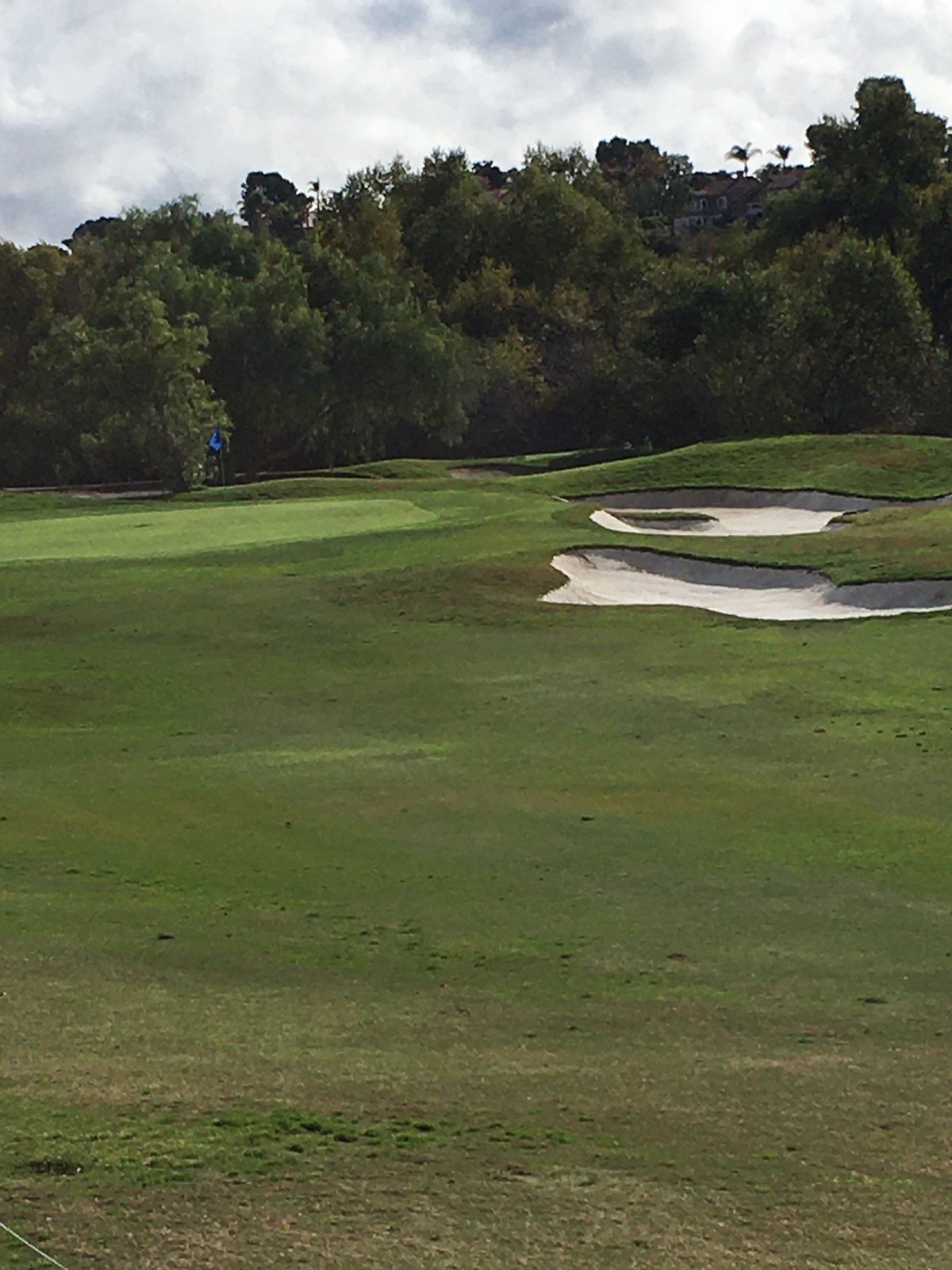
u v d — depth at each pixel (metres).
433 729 22.56
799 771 19.42
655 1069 8.59
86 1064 8.20
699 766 19.80
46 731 22.73
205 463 85.81
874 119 110.81
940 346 102.75
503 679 25.91
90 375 85.50
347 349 97.00
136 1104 7.41
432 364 97.75
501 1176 6.54
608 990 10.64
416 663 27.36
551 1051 8.98
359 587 33.78
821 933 12.50
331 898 13.48
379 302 100.38
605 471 66.62
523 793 18.41
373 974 10.95
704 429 98.00
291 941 11.88
